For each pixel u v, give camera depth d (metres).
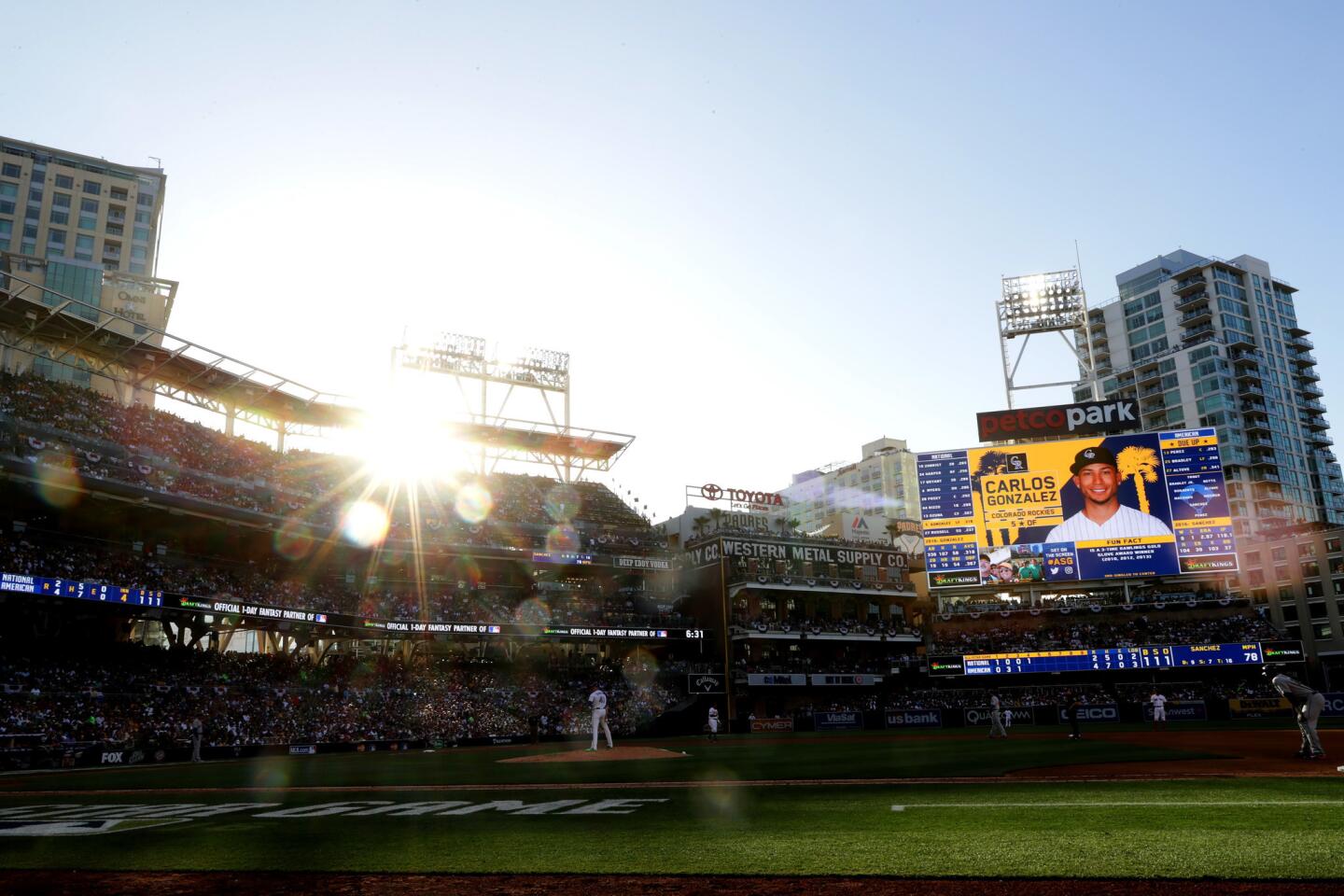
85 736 43.59
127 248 136.50
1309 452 159.88
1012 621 82.81
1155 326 164.88
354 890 9.90
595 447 84.94
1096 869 9.89
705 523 91.56
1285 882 9.12
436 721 59.91
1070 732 51.12
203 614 53.25
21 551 47.41
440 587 71.19
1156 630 76.19
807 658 84.25
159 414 63.41
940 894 9.12
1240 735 41.25
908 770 24.36
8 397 52.28
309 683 58.69
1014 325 93.56
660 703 73.75
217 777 28.83
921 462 77.62
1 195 129.00
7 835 14.28
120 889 10.20
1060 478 75.00
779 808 15.74
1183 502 72.81
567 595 78.00
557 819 14.95
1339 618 98.69
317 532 60.69
